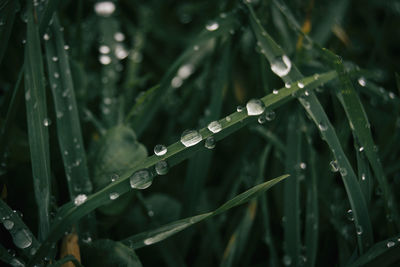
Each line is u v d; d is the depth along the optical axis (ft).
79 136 0.71
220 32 0.80
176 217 0.79
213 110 0.79
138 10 1.18
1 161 0.70
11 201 0.72
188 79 1.04
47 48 0.73
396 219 0.72
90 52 1.06
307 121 0.81
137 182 0.64
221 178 0.93
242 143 0.88
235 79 0.90
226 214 0.82
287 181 0.74
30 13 0.70
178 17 1.23
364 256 0.67
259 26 0.75
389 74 0.95
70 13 1.06
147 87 1.03
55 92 0.72
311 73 0.84
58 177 0.74
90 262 0.66
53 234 0.64
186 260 0.80
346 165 0.68
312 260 0.71
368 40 1.06
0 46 0.71
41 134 0.68
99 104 0.91
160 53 1.15
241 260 0.78
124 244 0.67
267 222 0.75
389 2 1.07
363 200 0.68
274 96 0.68
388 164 0.81
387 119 0.85
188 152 0.66
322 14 0.93
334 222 0.74
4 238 0.70
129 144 0.72
